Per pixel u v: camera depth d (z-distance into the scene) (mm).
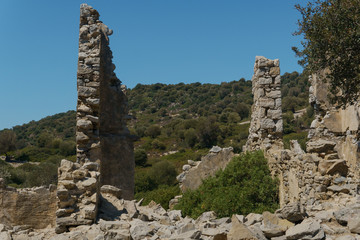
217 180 17016
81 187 9820
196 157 59938
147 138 77125
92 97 14367
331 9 11633
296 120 59781
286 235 7266
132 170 17031
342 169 10969
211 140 67250
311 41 11938
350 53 11562
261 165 16281
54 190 11172
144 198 23125
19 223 10797
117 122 17188
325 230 7559
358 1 11094
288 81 94125
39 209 11000
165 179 48375
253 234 7285
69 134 89062
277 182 15008
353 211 7938
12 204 10844
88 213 9312
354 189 10453
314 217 8367
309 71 12438
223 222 8898
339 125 14000
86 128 14008
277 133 17297
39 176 42375
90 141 14133
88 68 14477
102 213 10070
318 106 14367
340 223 7934
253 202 14891
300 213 8070
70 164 10195
